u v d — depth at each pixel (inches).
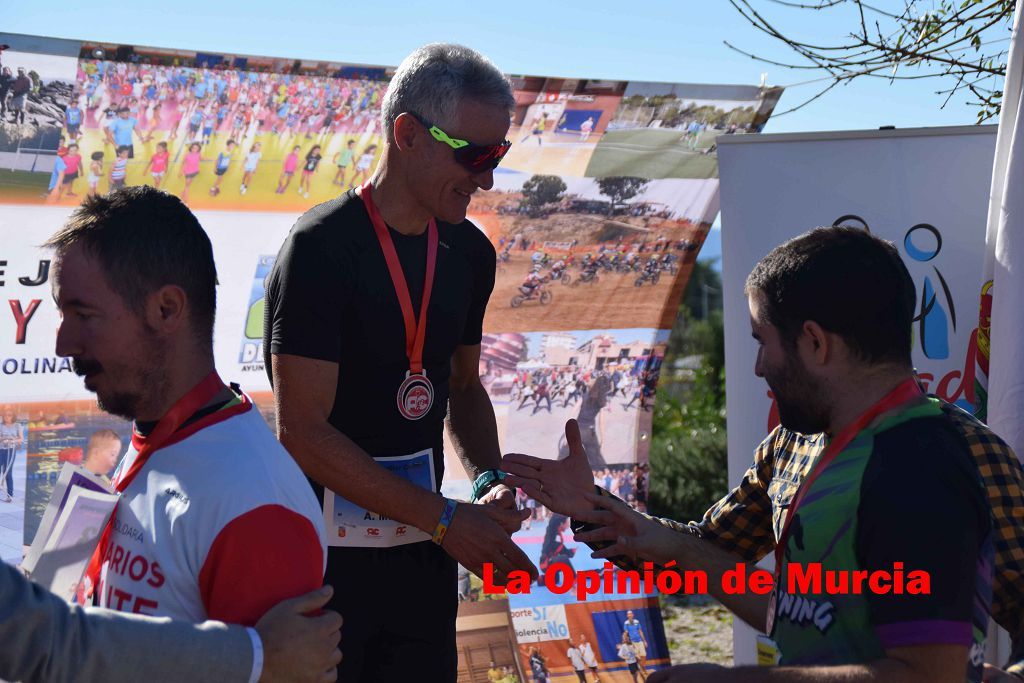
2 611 44.3
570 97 135.3
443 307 93.5
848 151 134.5
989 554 57.3
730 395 137.3
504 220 138.3
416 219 90.1
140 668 46.8
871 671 54.1
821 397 61.2
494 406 142.3
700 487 311.4
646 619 147.5
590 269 144.3
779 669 58.3
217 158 119.0
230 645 48.4
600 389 148.1
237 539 50.4
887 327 59.8
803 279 60.5
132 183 115.0
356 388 89.5
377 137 125.6
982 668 57.8
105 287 53.1
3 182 109.0
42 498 115.3
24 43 107.9
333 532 89.2
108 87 112.7
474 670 136.6
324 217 87.5
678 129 140.9
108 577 54.0
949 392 132.4
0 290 110.9
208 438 53.5
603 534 85.3
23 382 113.5
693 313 567.5
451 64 84.4
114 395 54.7
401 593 93.0
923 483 55.2
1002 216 111.7
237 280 122.2
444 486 135.8
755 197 136.8
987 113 162.2
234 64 118.0
